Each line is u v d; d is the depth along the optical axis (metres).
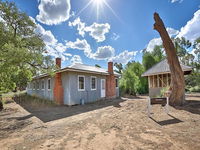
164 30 9.16
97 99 14.98
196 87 21.05
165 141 3.38
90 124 5.36
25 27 10.54
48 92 15.19
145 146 3.17
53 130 4.86
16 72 9.22
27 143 3.74
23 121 6.54
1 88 9.50
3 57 7.40
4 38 8.05
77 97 12.70
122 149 3.09
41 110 9.88
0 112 9.37
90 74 14.45
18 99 16.66
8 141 3.96
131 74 20.12
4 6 9.29
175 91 8.48
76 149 3.22
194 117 5.51
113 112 7.54
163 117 5.74
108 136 3.97
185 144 3.17
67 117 7.10
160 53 30.30
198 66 22.67
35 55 8.90
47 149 3.28
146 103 9.30
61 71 12.28
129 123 5.16
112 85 17.23
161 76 15.80
